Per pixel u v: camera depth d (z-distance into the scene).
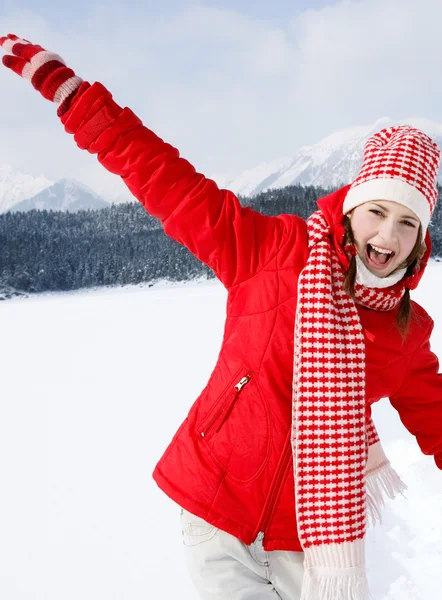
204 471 1.51
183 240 1.59
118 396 5.68
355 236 1.49
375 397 1.61
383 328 1.53
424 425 1.70
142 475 3.54
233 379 1.52
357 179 1.52
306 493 1.44
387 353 1.54
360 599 1.41
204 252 1.57
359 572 1.42
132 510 3.07
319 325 1.44
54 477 3.59
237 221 1.54
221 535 1.50
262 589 1.53
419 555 2.60
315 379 1.44
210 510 1.49
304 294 1.46
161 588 2.36
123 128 1.55
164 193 1.56
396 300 1.51
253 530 1.49
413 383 1.65
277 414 1.48
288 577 1.54
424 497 3.07
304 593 1.43
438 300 11.71
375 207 1.45
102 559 2.59
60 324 14.17
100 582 2.42
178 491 1.53
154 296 25.59
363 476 1.46
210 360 7.34
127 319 14.10
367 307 1.51
